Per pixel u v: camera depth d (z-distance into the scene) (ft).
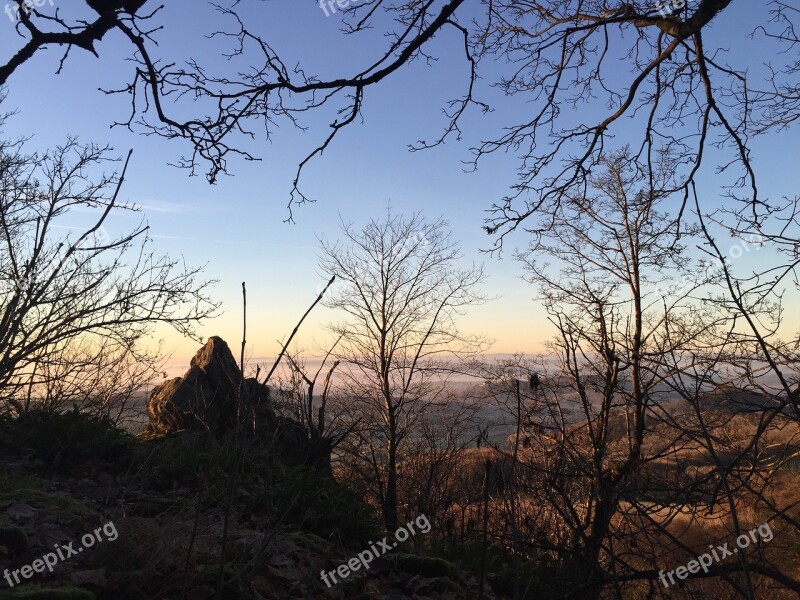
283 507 17.49
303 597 12.72
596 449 19.04
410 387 51.29
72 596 10.07
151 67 12.78
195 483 18.04
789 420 13.48
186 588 11.19
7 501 14.38
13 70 11.05
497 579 17.07
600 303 35.94
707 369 14.21
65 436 19.42
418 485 45.88
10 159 22.07
